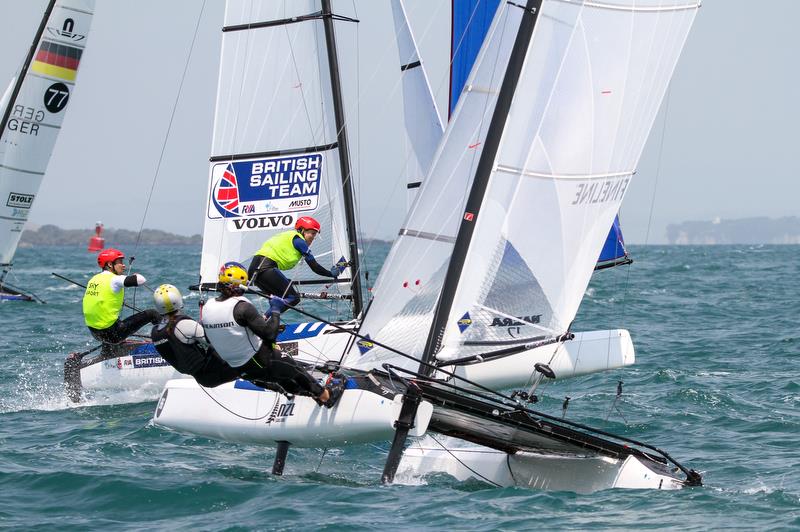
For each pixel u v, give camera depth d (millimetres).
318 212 51969
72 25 80625
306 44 51812
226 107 52844
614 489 32312
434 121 51938
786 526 27266
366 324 35531
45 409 46719
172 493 30578
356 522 27641
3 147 81000
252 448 38688
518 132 33562
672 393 49531
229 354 30844
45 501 29828
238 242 53156
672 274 179750
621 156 35125
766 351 66438
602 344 46375
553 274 34719
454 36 50562
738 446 39062
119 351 48625
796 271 190375
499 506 29734
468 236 33688
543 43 33438
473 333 34188
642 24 34406
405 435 32281
